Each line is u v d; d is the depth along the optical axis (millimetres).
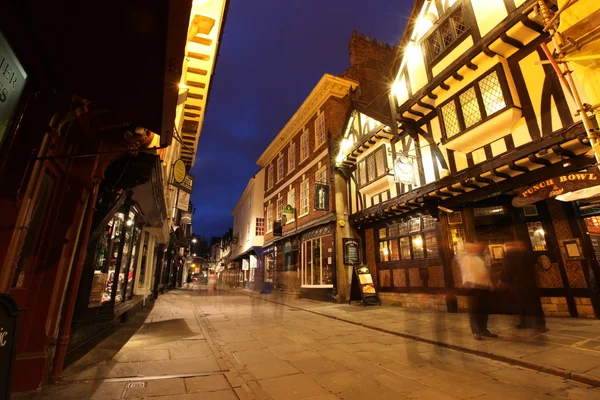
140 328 7598
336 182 14328
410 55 9914
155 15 2061
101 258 5863
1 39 2223
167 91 2834
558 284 7258
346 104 16016
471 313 5691
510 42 6938
